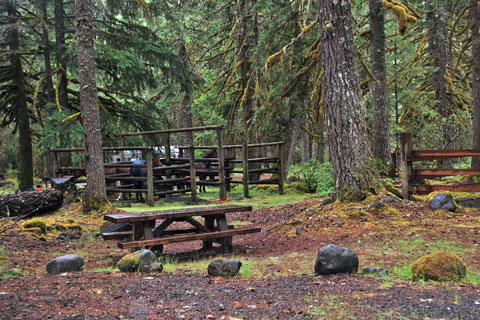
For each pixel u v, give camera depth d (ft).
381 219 29.35
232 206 27.22
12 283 16.15
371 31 54.80
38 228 29.78
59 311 12.84
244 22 69.92
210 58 76.48
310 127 81.92
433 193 32.17
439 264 16.39
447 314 12.21
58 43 61.77
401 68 65.21
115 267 21.57
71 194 46.39
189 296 14.85
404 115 72.08
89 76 40.88
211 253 25.95
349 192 32.78
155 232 24.80
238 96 75.00
